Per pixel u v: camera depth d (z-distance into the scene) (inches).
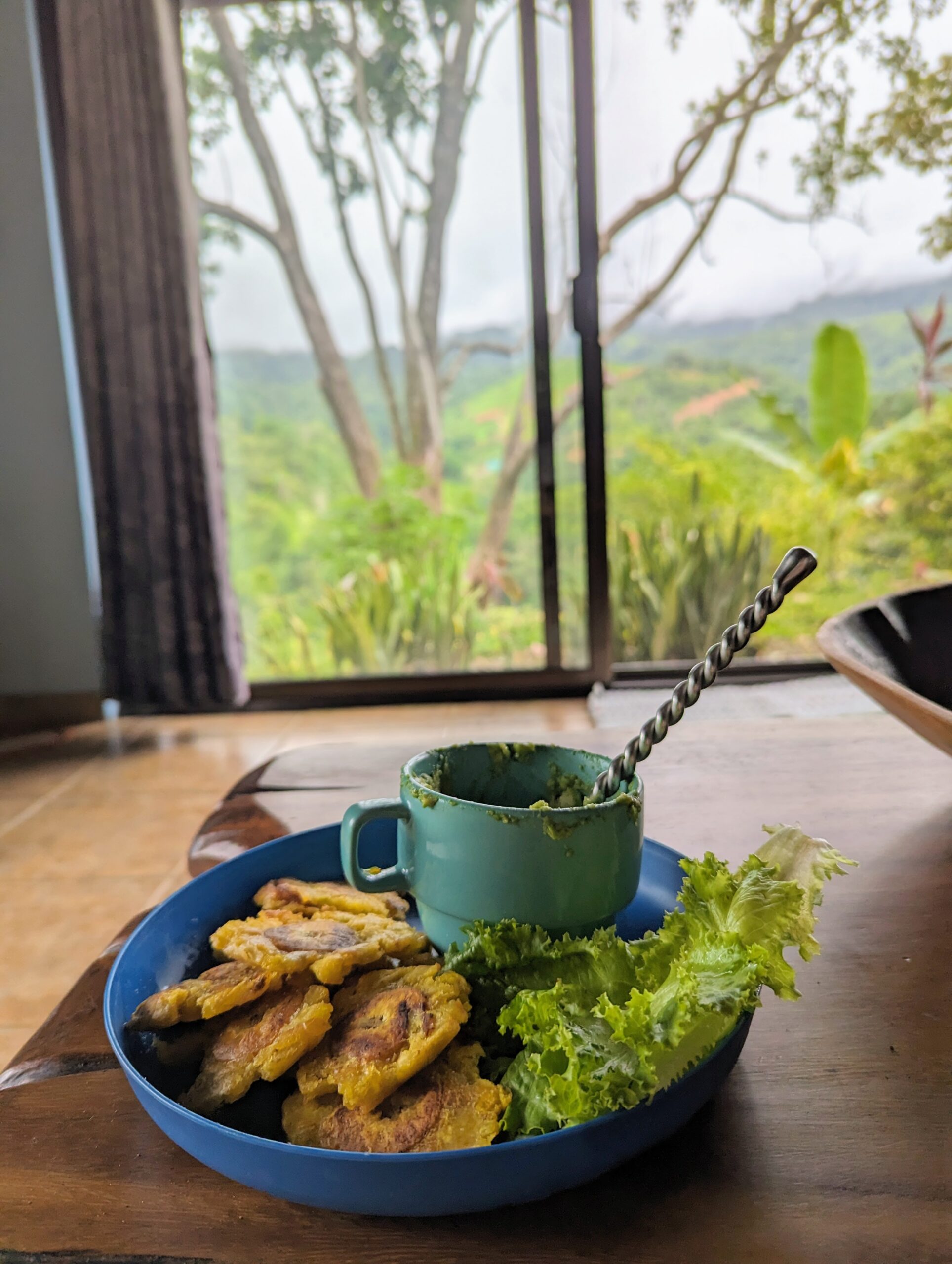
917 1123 15.4
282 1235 13.3
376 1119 14.5
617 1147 13.2
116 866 73.5
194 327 106.3
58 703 116.1
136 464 109.7
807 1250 12.8
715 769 33.7
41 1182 14.4
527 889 17.2
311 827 29.6
